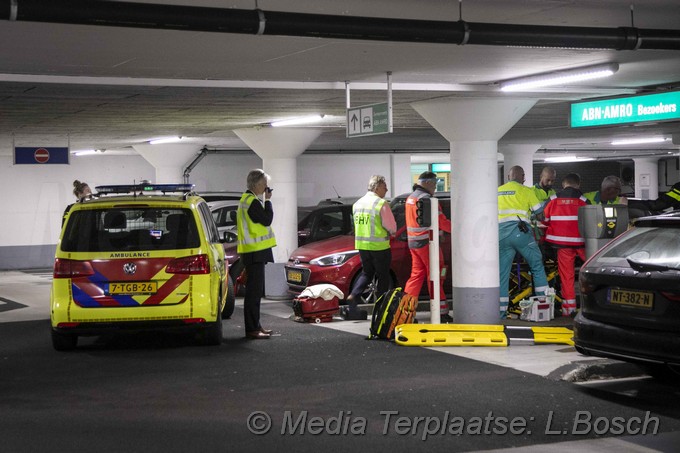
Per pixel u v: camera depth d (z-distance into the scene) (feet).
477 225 42.34
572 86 41.34
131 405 26.30
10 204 90.99
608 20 27.32
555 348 35.63
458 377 29.81
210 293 35.96
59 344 36.47
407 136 75.15
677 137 71.56
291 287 52.60
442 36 24.67
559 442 21.95
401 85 38.73
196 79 37.01
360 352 35.17
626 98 37.11
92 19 21.24
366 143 85.25
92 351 36.60
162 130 61.93
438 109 42.68
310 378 29.96
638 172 127.44
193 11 22.13
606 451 21.24
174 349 36.58
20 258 91.45
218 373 31.12
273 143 59.47
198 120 53.62
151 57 31.14
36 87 36.27
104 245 35.47
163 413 25.21
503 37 25.29
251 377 30.30
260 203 39.19
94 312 35.04
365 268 45.39
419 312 49.55
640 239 27.50
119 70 34.04
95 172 93.61
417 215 41.16
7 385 29.63
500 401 26.25
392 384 28.78
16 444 22.03
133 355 35.29
